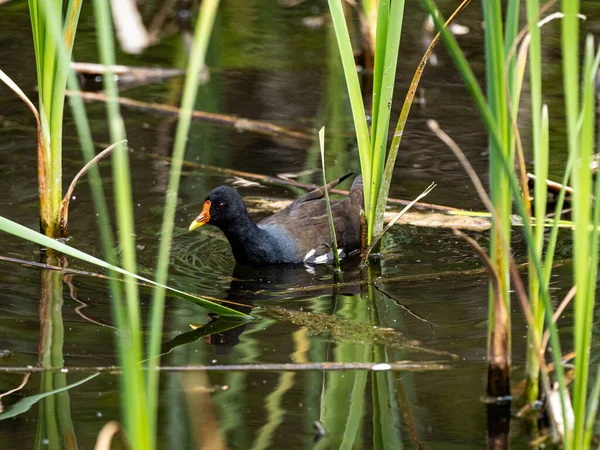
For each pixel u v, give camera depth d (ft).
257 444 23.31
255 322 32.04
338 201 44.19
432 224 42.16
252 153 49.70
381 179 36.73
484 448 23.16
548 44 63.16
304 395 26.25
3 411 25.21
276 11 73.05
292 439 23.61
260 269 39.32
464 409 25.22
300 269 39.32
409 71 61.00
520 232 41.04
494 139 19.30
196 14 71.87
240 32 68.33
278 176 46.98
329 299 34.53
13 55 60.75
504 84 21.58
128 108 54.95
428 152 49.26
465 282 35.70
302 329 31.27
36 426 24.39
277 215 42.86
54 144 37.88
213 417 24.80
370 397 26.11
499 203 22.86
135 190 45.03
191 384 26.99
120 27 65.05
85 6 69.87
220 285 36.47
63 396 26.11
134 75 59.77
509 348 25.27
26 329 30.63
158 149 49.39
